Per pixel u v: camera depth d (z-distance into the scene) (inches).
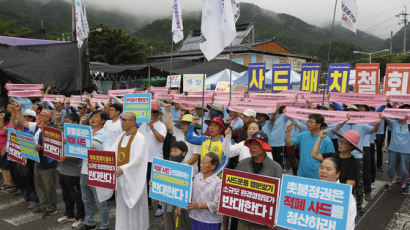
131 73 756.6
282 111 277.1
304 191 120.3
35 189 243.8
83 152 194.9
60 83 464.1
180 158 177.6
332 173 123.6
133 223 181.6
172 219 171.9
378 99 288.0
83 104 311.6
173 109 339.9
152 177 159.2
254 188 130.2
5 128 284.4
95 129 204.7
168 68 765.9
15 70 436.8
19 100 392.5
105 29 1562.5
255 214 129.7
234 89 569.6
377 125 241.0
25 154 234.2
